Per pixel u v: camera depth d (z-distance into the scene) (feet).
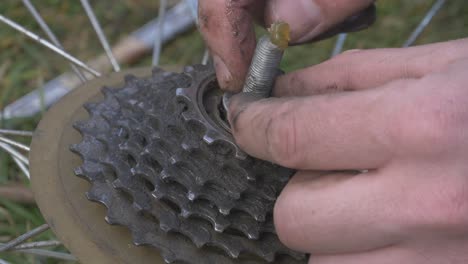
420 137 0.97
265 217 1.15
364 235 1.01
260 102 1.07
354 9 1.24
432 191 0.97
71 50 2.15
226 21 1.21
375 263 1.03
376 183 1.00
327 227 1.02
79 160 1.28
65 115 1.34
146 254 1.18
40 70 2.05
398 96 0.99
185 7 2.26
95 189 1.20
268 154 1.05
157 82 1.29
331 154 1.01
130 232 1.20
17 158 1.47
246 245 1.16
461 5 2.39
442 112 0.97
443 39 2.25
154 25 2.20
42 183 1.24
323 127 1.01
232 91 1.22
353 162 1.01
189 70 1.26
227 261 1.17
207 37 1.24
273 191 1.16
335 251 1.04
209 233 1.16
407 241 1.00
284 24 1.14
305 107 1.02
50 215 1.21
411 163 0.99
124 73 1.45
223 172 1.15
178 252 1.16
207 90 1.23
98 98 1.39
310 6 1.24
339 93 1.03
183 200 1.16
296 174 1.08
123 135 1.24
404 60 1.12
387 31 2.28
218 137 1.14
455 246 1.00
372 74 1.13
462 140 0.97
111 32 2.24
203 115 1.17
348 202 1.00
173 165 1.16
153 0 2.36
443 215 0.97
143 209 1.16
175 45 2.21
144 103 1.24
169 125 1.18
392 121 0.98
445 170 0.98
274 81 1.19
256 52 1.14
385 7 2.38
